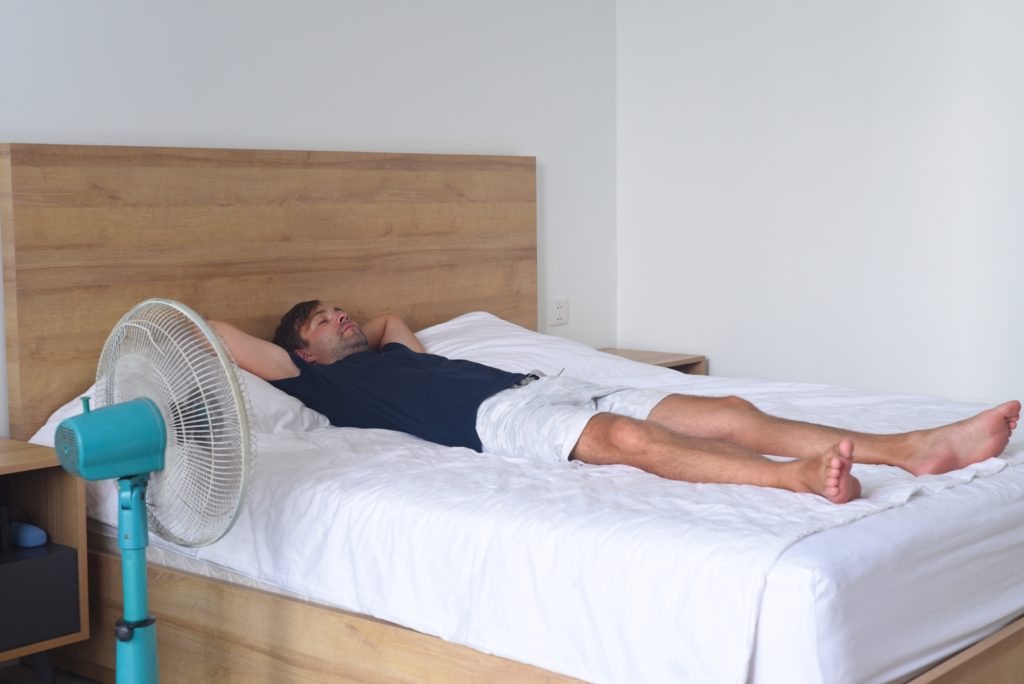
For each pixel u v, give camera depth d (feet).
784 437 7.77
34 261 9.19
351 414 9.46
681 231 14.57
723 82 13.98
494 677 6.48
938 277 12.45
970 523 6.41
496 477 7.36
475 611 6.55
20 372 9.17
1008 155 11.82
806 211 13.42
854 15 12.80
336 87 11.64
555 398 8.48
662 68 14.53
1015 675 6.73
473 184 12.87
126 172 9.74
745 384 11.06
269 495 7.66
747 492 6.74
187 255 10.21
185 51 10.36
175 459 6.53
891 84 12.60
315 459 8.06
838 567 5.55
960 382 12.41
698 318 14.53
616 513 6.35
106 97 9.84
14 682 8.96
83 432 6.23
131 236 9.80
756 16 13.60
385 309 12.01
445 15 12.67
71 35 9.58
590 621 6.07
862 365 13.15
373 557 7.06
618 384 11.20
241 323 10.69
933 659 6.18
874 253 12.92
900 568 5.89
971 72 12.00
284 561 7.50
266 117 11.05
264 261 10.84
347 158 11.51
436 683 6.74
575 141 14.44
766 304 13.89
